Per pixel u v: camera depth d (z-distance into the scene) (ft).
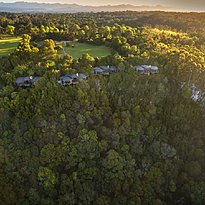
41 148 262.26
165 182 271.49
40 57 325.62
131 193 255.50
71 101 276.82
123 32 454.81
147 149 286.05
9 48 389.39
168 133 294.66
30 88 284.61
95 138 265.75
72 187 252.42
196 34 507.71
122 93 297.12
